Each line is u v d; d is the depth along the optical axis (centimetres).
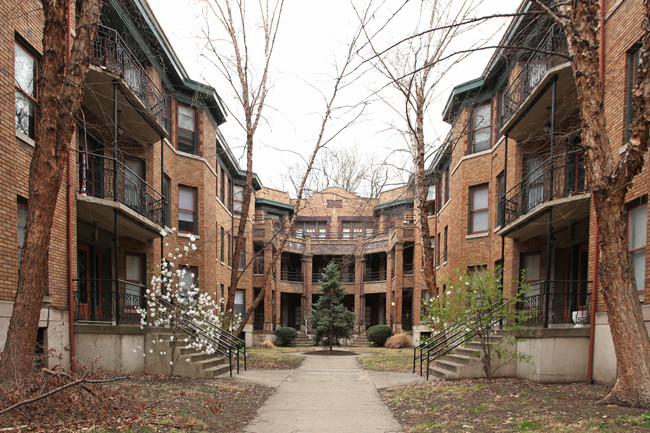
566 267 1415
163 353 1078
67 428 546
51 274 977
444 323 1314
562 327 1075
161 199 1452
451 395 859
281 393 977
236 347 1374
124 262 1514
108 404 616
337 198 3806
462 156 1911
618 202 680
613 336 684
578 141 1266
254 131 1606
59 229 1016
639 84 660
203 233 1900
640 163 662
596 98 707
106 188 1334
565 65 1070
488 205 1798
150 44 1521
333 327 2570
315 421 715
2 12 839
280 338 2939
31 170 677
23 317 642
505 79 1678
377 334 2872
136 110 1277
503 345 1088
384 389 1033
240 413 755
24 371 617
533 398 762
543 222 1259
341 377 1239
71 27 1035
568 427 559
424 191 1481
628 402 652
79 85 706
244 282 2856
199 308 1206
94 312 1284
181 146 1877
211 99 1958
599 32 1012
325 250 3591
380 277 3544
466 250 1850
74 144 1106
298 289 3531
